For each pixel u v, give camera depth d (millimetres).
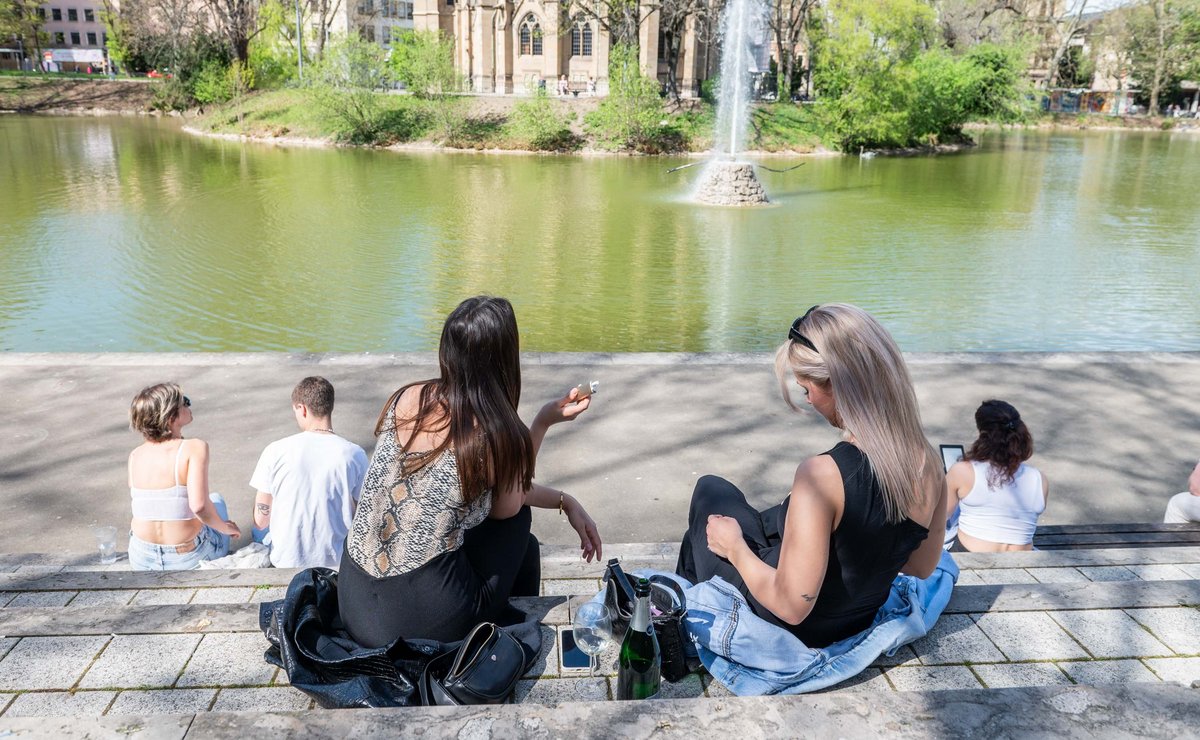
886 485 2244
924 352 10227
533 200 30547
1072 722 2061
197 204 28000
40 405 8227
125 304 15703
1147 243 23094
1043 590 3281
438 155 48781
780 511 2557
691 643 2717
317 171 38469
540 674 2779
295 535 4648
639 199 31266
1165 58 85062
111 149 46438
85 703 2615
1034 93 62344
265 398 8438
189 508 4785
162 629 2988
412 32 59375
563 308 15680
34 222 24078
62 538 5992
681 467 7258
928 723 2064
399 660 2512
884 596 2572
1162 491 6992
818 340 2299
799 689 2590
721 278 18375
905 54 52562
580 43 66000
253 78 64688
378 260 19859
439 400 2605
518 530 2859
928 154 53188
